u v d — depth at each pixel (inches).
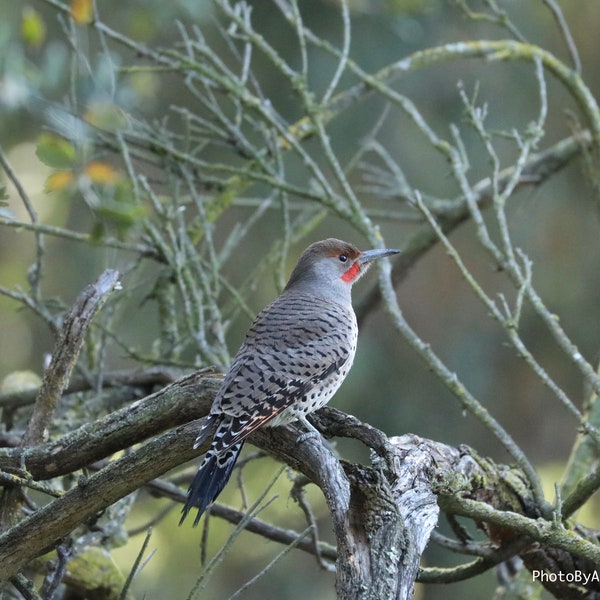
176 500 387.2
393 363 697.0
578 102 488.7
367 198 731.4
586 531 350.9
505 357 703.7
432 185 672.4
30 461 318.0
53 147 320.8
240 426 293.9
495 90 678.5
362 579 244.1
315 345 330.3
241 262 685.9
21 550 292.4
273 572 698.8
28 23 437.4
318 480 274.2
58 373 321.4
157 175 645.3
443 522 642.8
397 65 498.9
